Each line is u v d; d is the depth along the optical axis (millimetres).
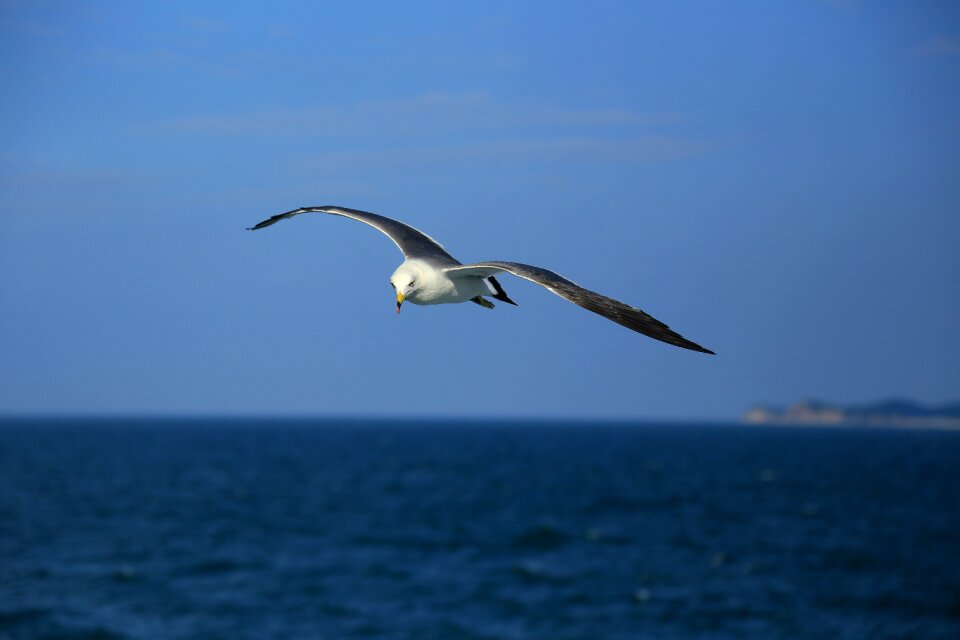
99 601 26219
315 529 41281
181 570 30688
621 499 56938
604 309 6141
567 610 25562
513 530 40875
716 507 52500
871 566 32250
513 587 28406
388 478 75000
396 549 35656
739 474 83375
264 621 24391
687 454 124625
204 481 70062
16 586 27891
